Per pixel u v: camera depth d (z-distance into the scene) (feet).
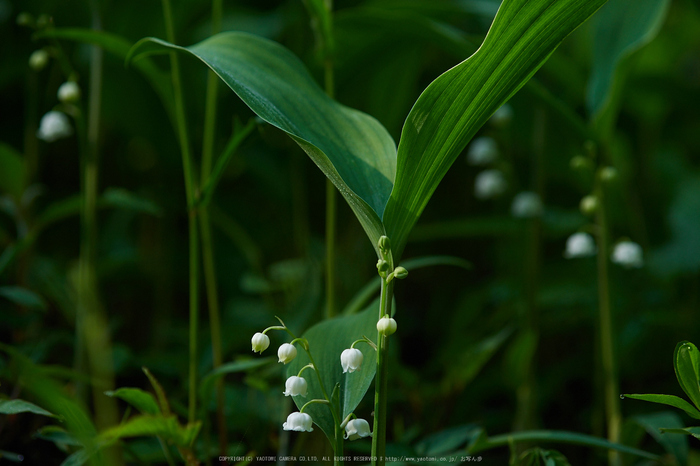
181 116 2.59
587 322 3.93
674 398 2.34
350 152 2.40
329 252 2.75
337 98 3.75
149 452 2.64
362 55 3.32
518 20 2.24
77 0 4.20
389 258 2.31
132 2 3.93
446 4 3.24
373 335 2.42
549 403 3.57
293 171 4.10
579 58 4.25
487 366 3.76
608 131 2.82
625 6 2.89
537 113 3.48
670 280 4.18
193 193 2.60
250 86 2.39
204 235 2.71
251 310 3.64
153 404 2.46
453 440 2.61
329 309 2.75
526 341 2.85
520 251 4.23
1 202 3.16
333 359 2.41
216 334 2.72
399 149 2.29
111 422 2.79
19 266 3.22
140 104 4.22
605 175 2.81
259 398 2.86
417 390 2.90
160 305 3.99
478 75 2.27
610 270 2.88
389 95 3.74
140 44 2.39
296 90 2.44
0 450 2.67
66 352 3.33
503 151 4.37
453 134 2.31
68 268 3.92
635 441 2.70
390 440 2.97
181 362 2.94
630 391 3.53
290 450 2.81
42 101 4.29
